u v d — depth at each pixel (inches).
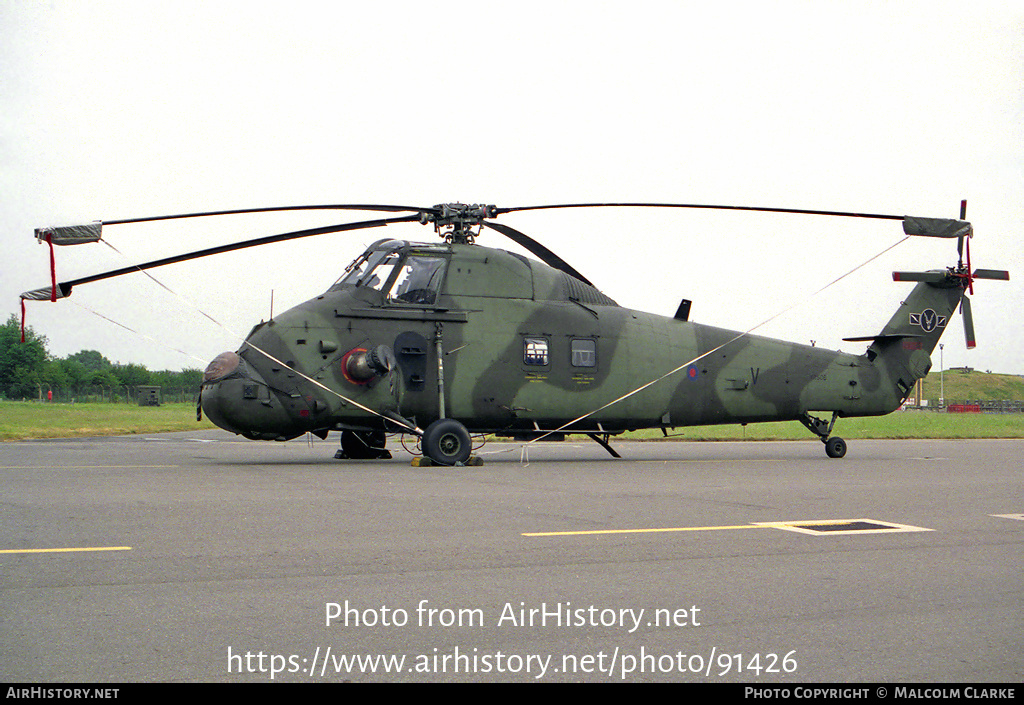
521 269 655.8
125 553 238.7
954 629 178.9
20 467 504.7
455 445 574.2
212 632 168.4
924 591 210.1
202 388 577.3
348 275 624.1
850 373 741.3
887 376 755.4
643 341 678.5
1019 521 327.3
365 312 597.0
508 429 645.3
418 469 543.2
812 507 358.3
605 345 661.3
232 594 195.9
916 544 272.5
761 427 1328.7
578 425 663.8
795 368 724.7
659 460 668.1
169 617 177.3
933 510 355.9
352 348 589.0
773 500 381.7
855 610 191.9
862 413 746.2
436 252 629.9
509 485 438.3
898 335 757.9
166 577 211.0
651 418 677.3
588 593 202.2
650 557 245.1
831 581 218.8
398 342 600.1
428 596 197.2
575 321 657.0
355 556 239.9
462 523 301.0
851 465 617.6
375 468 546.6
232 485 416.2
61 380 3543.3
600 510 341.1
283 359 574.6
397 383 596.1
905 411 3206.2
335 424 593.6
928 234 569.0
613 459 682.8
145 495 367.2
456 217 610.5
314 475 482.0
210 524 290.4
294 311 593.3
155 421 1304.1
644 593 203.3
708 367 697.6
